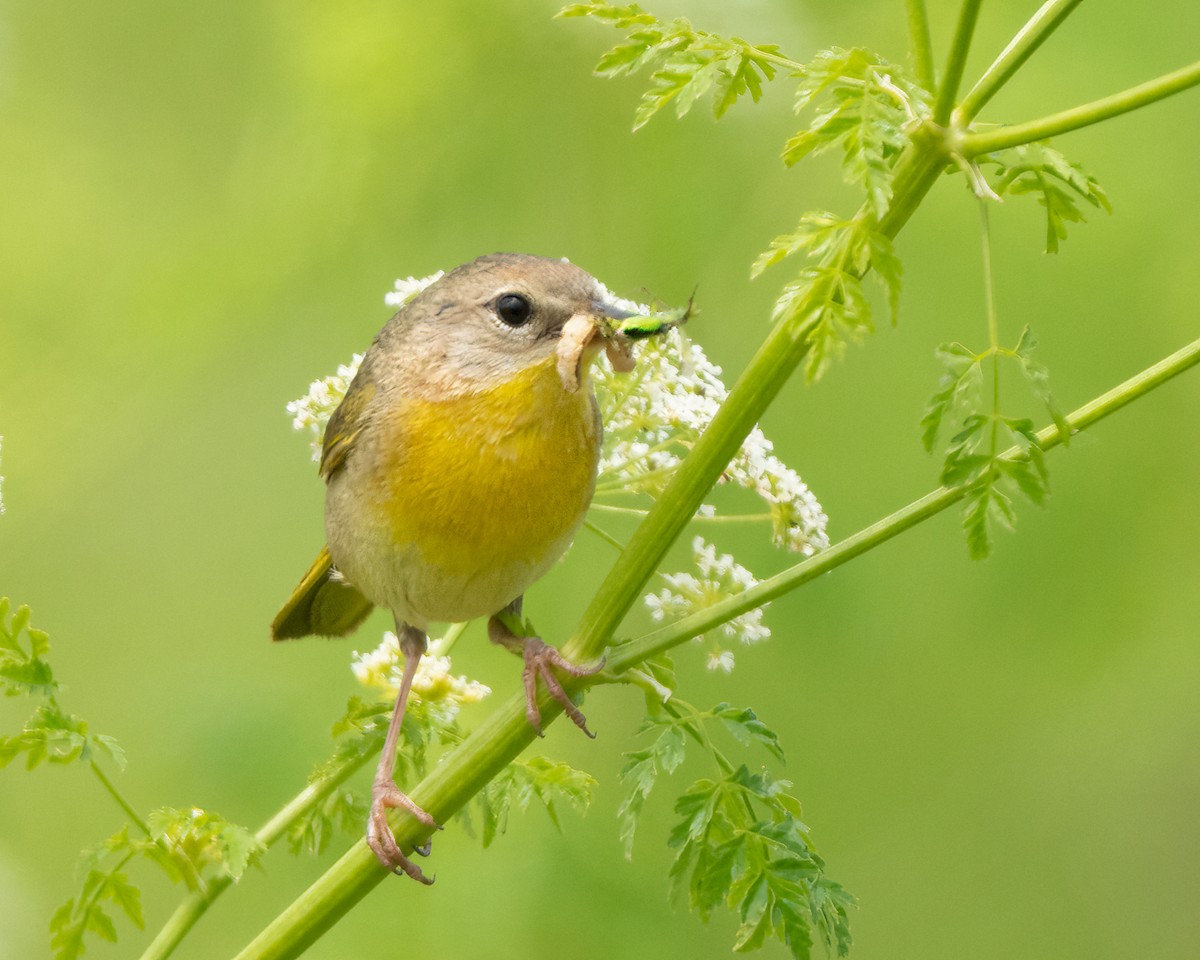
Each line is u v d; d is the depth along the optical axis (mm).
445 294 7152
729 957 10664
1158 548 11219
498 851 10297
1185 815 12211
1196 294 11180
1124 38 11398
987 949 11812
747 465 7250
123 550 13109
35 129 12695
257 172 11727
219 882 6551
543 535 7156
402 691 7172
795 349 6258
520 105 11305
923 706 11930
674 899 6004
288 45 11578
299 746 10469
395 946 9961
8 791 12203
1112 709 11812
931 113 5754
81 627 12883
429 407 7035
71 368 12234
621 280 10922
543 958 10000
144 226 12586
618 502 11469
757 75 5953
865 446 11438
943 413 5828
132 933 11719
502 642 7387
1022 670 11398
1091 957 11906
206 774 10320
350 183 11461
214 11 12789
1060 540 11172
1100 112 5590
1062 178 6000
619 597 6492
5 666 6129
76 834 12156
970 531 5875
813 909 5906
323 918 6652
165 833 6367
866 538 6203
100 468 12234
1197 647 11156
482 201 11352
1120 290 11289
